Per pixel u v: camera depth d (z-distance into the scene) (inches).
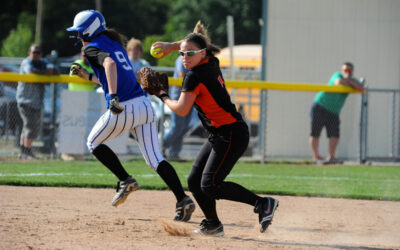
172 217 831.1
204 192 680.4
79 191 1045.2
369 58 1923.0
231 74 2055.9
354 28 1915.6
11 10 6791.3
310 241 701.3
